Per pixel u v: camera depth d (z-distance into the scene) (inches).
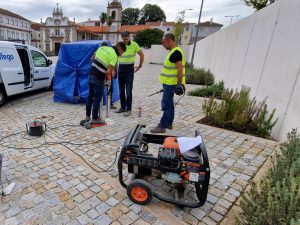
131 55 209.5
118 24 2479.1
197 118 221.9
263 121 181.0
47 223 86.0
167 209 95.1
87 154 140.7
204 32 2370.8
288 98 158.4
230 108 197.6
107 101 213.0
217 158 140.2
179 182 91.1
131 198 97.0
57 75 257.4
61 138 163.5
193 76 487.5
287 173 90.1
